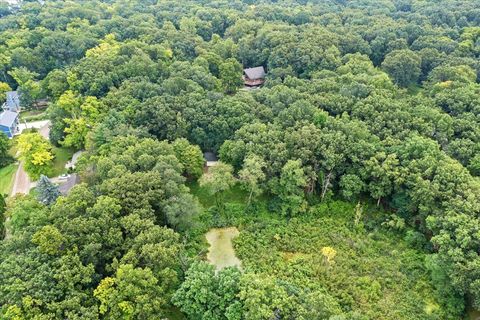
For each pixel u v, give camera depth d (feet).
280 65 338.13
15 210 171.32
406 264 184.65
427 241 193.88
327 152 210.38
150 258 147.33
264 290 144.46
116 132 229.66
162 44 346.74
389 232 201.98
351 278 175.32
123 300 138.00
